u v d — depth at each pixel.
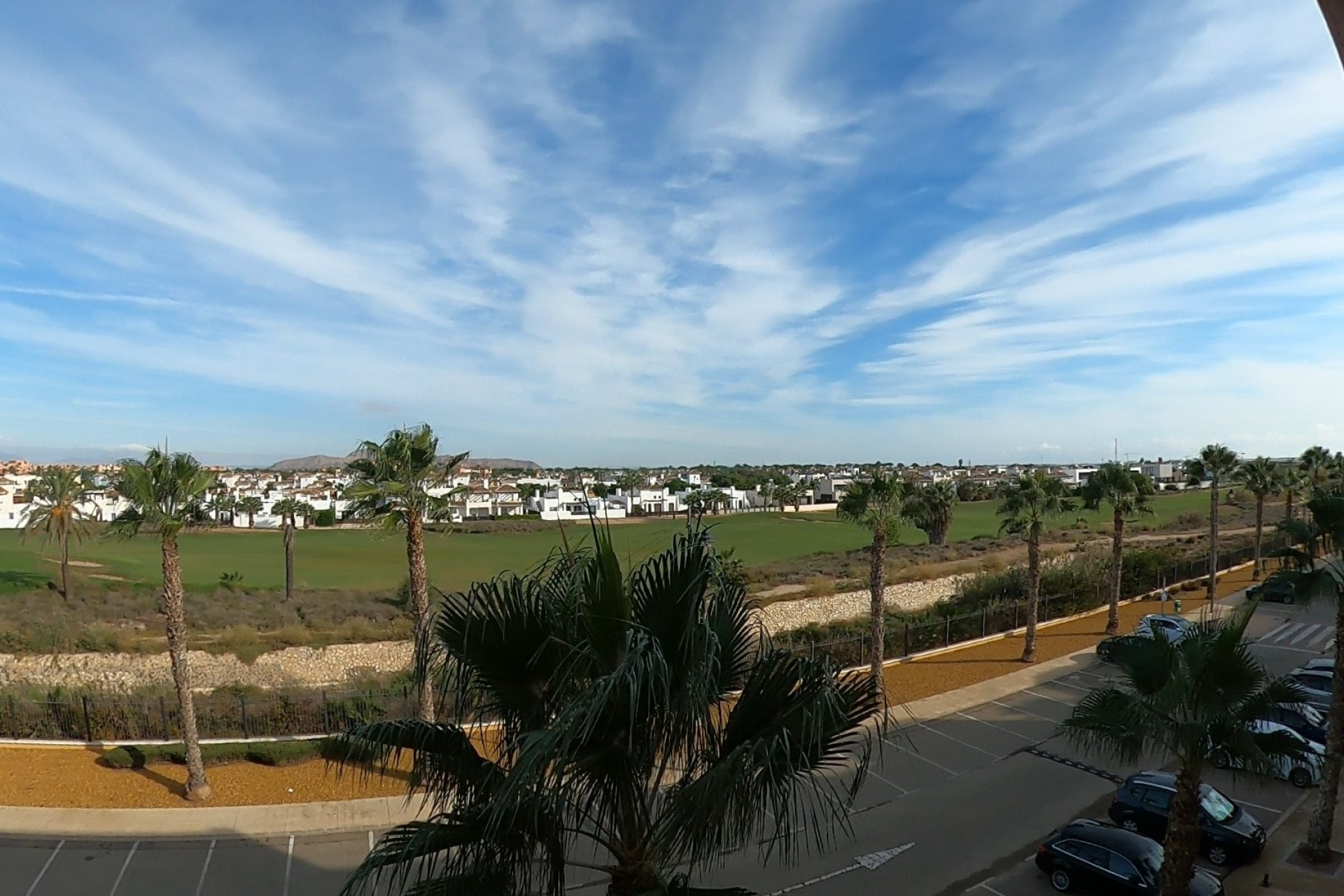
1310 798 18.09
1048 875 14.22
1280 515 87.25
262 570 59.47
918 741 21.78
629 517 126.56
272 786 18.16
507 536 91.75
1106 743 14.80
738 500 155.00
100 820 16.27
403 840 6.15
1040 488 30.25
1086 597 40.97
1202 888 12.92
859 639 30.28
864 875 14.58
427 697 20.55
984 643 33.88
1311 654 30.75
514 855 6.11
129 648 33.03
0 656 31.86
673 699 5.97
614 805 6.28
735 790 5.39
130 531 17.36
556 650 6.39
